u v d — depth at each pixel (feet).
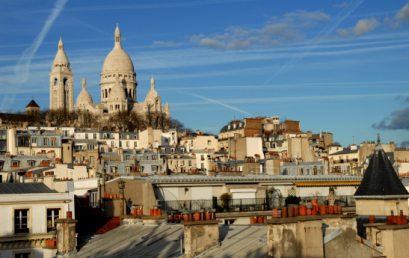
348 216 106.52
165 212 196.85
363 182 218.79
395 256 108.78
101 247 135.13
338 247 103.96
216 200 230.27
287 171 377.30
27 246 157.89
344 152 587.27
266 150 610.65
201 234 110.01
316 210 104.22
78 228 170.30
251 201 240.94
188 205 221.05
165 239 127.13
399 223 112.16
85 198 245.24
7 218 157.89
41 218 162.61
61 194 166.30
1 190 166.30
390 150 554.46
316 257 97.91
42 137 569.64
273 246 95.35
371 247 107.96
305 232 97.04
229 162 444.96
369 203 214.28
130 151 628.28
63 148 578.66
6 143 551.59
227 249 108.58
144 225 146.51
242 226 124.57
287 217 97.14
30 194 161.89
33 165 448.65
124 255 123.95
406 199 212.23
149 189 217.15
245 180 246.27
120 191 186.60
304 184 261.03
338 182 271.08
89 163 513.86
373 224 113.91
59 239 134.41
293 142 528.63
